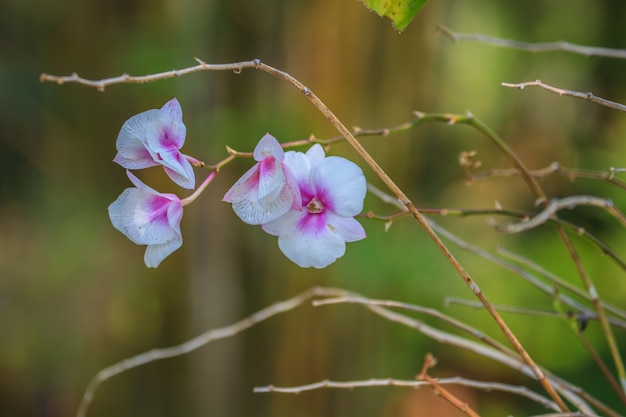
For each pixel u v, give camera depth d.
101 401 2.34
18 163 2.85
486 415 2.38
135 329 2.34
